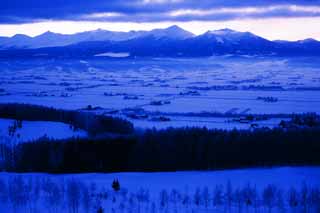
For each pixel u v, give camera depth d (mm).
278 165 84750
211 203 61375
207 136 95875
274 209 59188
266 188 66562
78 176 76688
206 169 83250
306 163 86062
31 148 89812
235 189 67625
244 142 91812
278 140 92688
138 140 95875
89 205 60219
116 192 65750
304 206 59875
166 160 87062
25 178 74938
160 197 63719
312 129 103875
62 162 85312
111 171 83562
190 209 59125
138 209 58969
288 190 66875
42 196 63781
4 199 62281
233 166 85188
